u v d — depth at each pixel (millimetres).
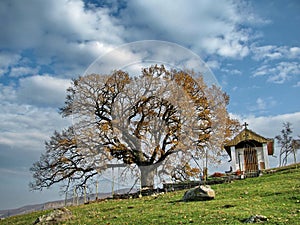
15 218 18375
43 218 13523
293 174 18812
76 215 14477
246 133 26016
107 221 12156
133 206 14961
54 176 22078
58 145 21750
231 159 25844
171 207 13133
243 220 9711
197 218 10469
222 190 16172
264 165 25391
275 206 11305
